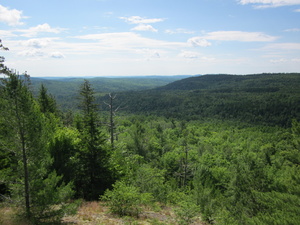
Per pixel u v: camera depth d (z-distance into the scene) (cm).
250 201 1448
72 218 1025
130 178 1697
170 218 1249
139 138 4312
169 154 4475
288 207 913
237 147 6612
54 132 1517
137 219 1116
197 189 1772
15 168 912
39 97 2906
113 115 2398
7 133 841
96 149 1416
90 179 1450
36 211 888
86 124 1438
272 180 1597
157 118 13450
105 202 1293
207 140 7606
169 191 1903
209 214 1372
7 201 893
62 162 1349
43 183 909
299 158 1672
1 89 848
